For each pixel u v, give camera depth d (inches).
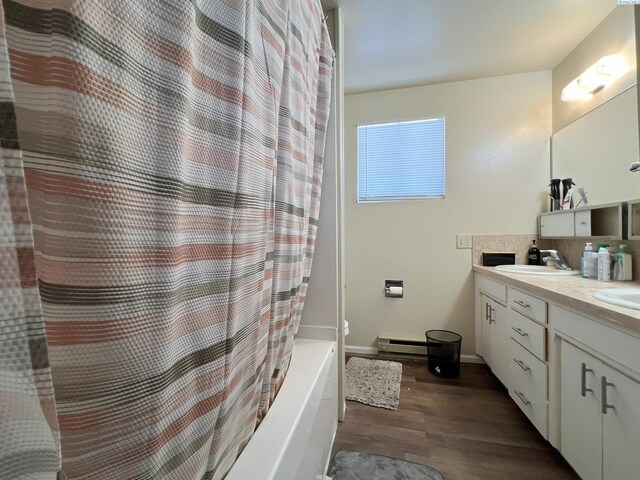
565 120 83.7
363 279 104.7
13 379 9.1
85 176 11.3
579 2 63.2
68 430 12.2
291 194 33.1
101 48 11.4
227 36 18.6
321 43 48.7
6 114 8.9
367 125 105.2
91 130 11.3
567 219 77.8
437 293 99.0
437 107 98.3
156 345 14.1
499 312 76.0
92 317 12.1
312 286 60.9
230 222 19.8
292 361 48.4
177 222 14.9
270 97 25.4
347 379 83.7
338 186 63.5
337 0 61.9
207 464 20.3
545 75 90.3
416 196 101.9
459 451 55.4
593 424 41.7
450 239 98.0
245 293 22.3
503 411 68.0
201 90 16.9
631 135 61.6
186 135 15.3
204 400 18.4
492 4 63.5
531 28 71.2
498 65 87.1
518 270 78.8
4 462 8.6
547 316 53.2
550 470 50.6
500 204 94.0
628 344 35.3
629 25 62.1
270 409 34.5
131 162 12.7
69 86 10.7
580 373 44.4
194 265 17.0
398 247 102.1
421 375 86.4
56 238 11.3
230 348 20.5
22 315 9.3
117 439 13.3
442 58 83.4
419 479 48.9
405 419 65.4
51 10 10.6
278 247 31.4
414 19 67.9
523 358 62.1
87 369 12.2
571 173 80.4
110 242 12.1
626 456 35.7
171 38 14.1
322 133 49.0
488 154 94.8
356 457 54.0
